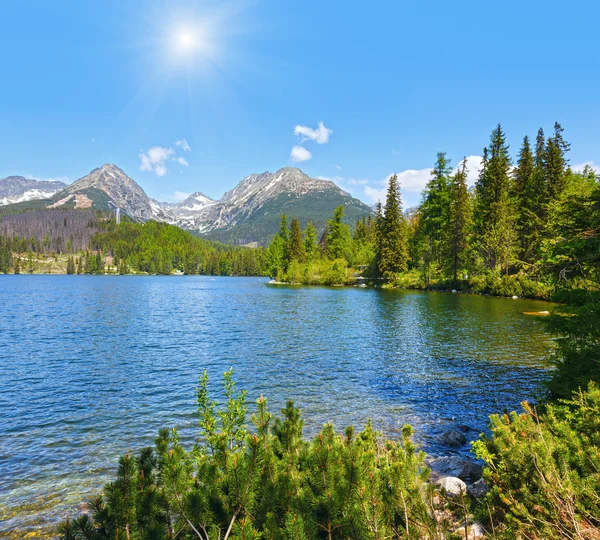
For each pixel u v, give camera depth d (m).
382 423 11.20
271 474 4.00
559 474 4.00
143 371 17.09
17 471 8.45
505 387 14.37
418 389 14.22
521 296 47.88
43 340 24.50
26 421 11.40
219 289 81.94
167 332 27.23
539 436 4.58
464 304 40.81
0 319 34.12
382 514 3.59
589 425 5.02
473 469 7.83
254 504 3.76
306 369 17.12
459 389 14.18
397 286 70.00
